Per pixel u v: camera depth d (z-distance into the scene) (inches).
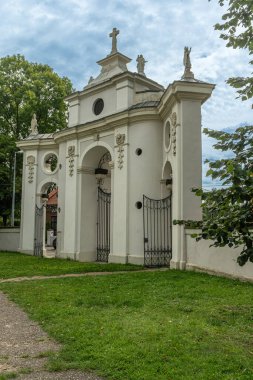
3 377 165.8
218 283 391.5
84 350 197.9
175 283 404.5
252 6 183.9
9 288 400.2
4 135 1213.1
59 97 1353.3
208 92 555.5
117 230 684.7
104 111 761.6
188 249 538.0
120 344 204.7
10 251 977.5
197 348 197.9
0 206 1159.6
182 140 548.4
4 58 1334.9
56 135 842.2
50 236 1416.1
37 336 229.8
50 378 166.9
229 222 146.5
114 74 780.6
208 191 157.0
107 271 563.5
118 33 813.9
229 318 258.1
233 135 159.5
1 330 244.2
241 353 191.5
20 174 1234.6
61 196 824.9
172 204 579.5
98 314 275.9
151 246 645.3
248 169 143.7
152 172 663.1
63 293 362.6
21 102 1314.0
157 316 266.7
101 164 813.2
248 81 180.4
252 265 390.6
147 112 666.8
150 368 171.8
